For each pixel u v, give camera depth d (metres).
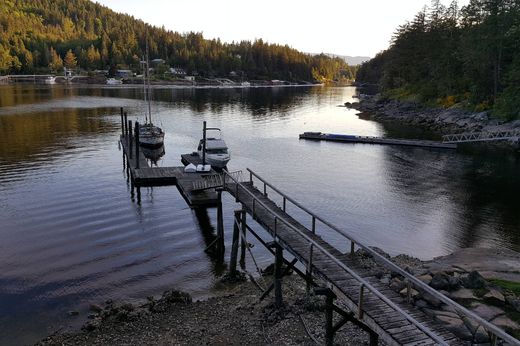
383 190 36.41
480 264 18.03
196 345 14.55
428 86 93.69
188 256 23.12
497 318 13.35
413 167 44.47
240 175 40.12
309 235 16.61
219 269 21.69
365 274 13.28
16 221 27.62
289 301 17.41
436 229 27.81
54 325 16.53
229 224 27.72
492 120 64.31
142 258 22.73
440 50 93.69
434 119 75.25
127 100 120.81
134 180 37.00
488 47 70.06
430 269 17.48
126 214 29.45
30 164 42.88
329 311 13.08
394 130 70.81
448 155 50.12
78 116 81.69
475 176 40.62
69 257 22.59
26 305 17.95
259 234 26.23
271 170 43.12
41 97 122.31
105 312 17.05
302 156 50.03
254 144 57.75
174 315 16.78
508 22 68.88
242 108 107.69
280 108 109.38
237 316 16.48
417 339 10.09
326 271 13.43
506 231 27.42
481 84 73.44
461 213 30.75
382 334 10.51
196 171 38.16
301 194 35.19
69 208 30.34
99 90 160.75
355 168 44.19
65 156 47.06
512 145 53.03
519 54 63.38
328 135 61.03
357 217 29.94
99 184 36.59
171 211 30.22
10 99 113.00
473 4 87.06
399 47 116.56
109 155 48.19
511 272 17.00
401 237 26.45
